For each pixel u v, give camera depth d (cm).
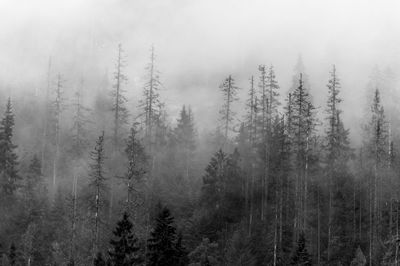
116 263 3634
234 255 4647
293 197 5591
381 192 5581
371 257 4716
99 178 4516
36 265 4688
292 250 4781
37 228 4991
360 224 5206
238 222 5381
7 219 5431
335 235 5131
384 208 5453
